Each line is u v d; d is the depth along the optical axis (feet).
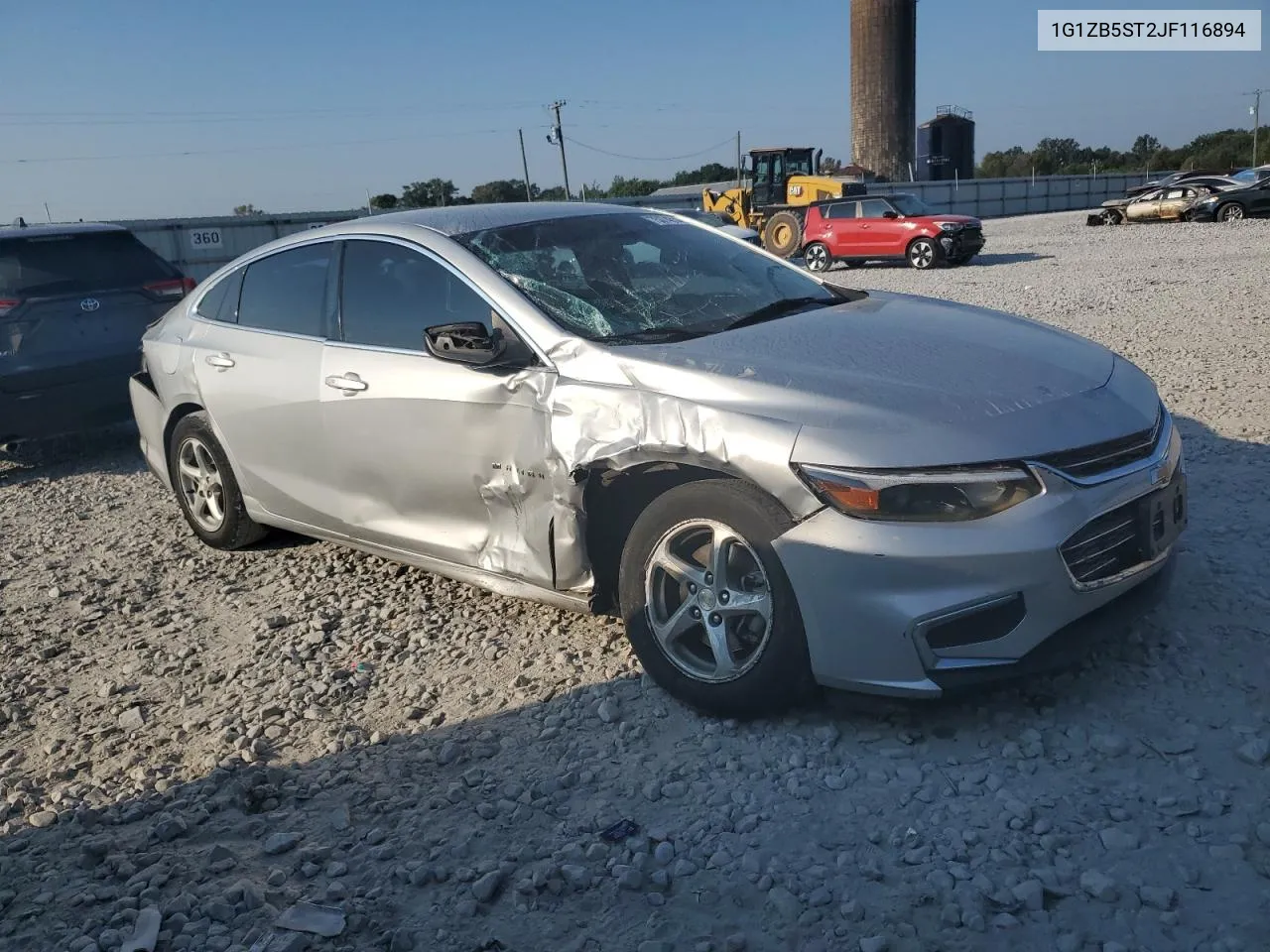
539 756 11.18
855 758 10.49
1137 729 10.47
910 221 74.43
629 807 10.12
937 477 9.84
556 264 13.82
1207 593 13.14
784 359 11.50
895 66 192.24
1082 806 9.40
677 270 14.44
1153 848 8.79
